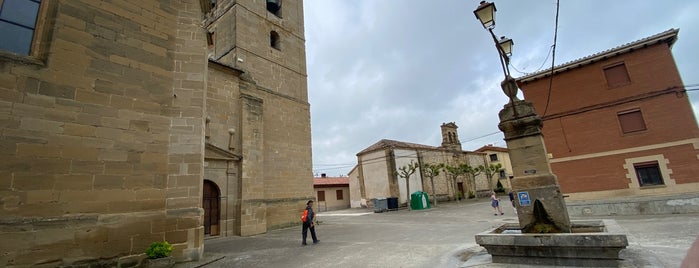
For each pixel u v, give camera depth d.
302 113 20.06
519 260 5.40
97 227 6.70
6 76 6.09
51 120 6.47
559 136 15.81
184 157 8.24
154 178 7.71
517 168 6.23
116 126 7.33
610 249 4.69
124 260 6.86
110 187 7.01
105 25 7.58
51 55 6.68
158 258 7.09
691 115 13.11
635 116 14.27
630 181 13.97
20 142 6.05
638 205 13.35
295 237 12.84
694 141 12.90
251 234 14.30
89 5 7.40
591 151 14.96
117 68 7.59
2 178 5.77
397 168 32.84
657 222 10.62
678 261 5.11
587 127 15.20
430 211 25.00
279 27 20.67
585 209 14.41
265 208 15.35
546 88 16.47
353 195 37.88
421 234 11.53
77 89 6.90
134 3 8.20
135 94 7.78
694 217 11.02
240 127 15.51
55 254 6.12
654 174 13.65
